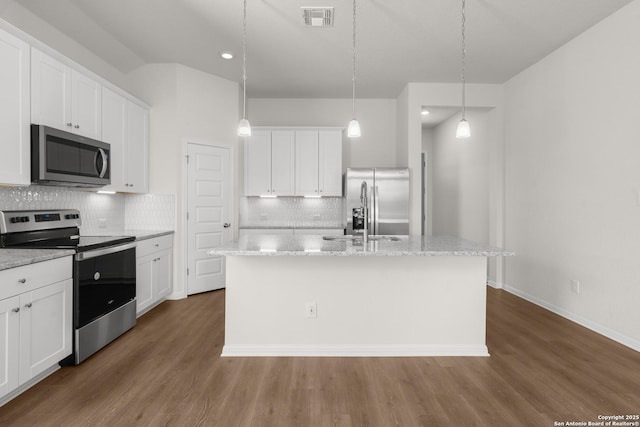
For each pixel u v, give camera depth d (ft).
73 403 6.60
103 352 8.91
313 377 7.69
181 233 13.87
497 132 15.51
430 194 22.17
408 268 8.84
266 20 10.57
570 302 11.52
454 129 19.17
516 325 11.00
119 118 11.76
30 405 6.51
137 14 10.22
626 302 9.46
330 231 16.72
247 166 16.97
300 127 16.96
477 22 10.57
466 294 8.85
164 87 13.73
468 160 17.81
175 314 11.98
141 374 7.76
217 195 15.19
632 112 9.28
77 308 8.04
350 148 18.10
